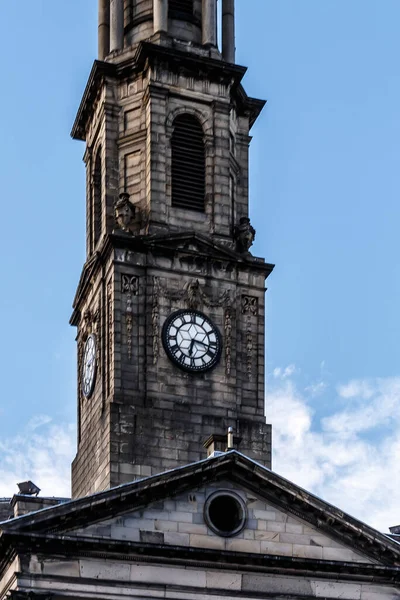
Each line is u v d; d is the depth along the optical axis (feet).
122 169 259.60
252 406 249.34
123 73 263.29
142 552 206.59
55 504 230.27
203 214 257.14
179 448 240.94
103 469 239.50
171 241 249.96
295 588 213.46
